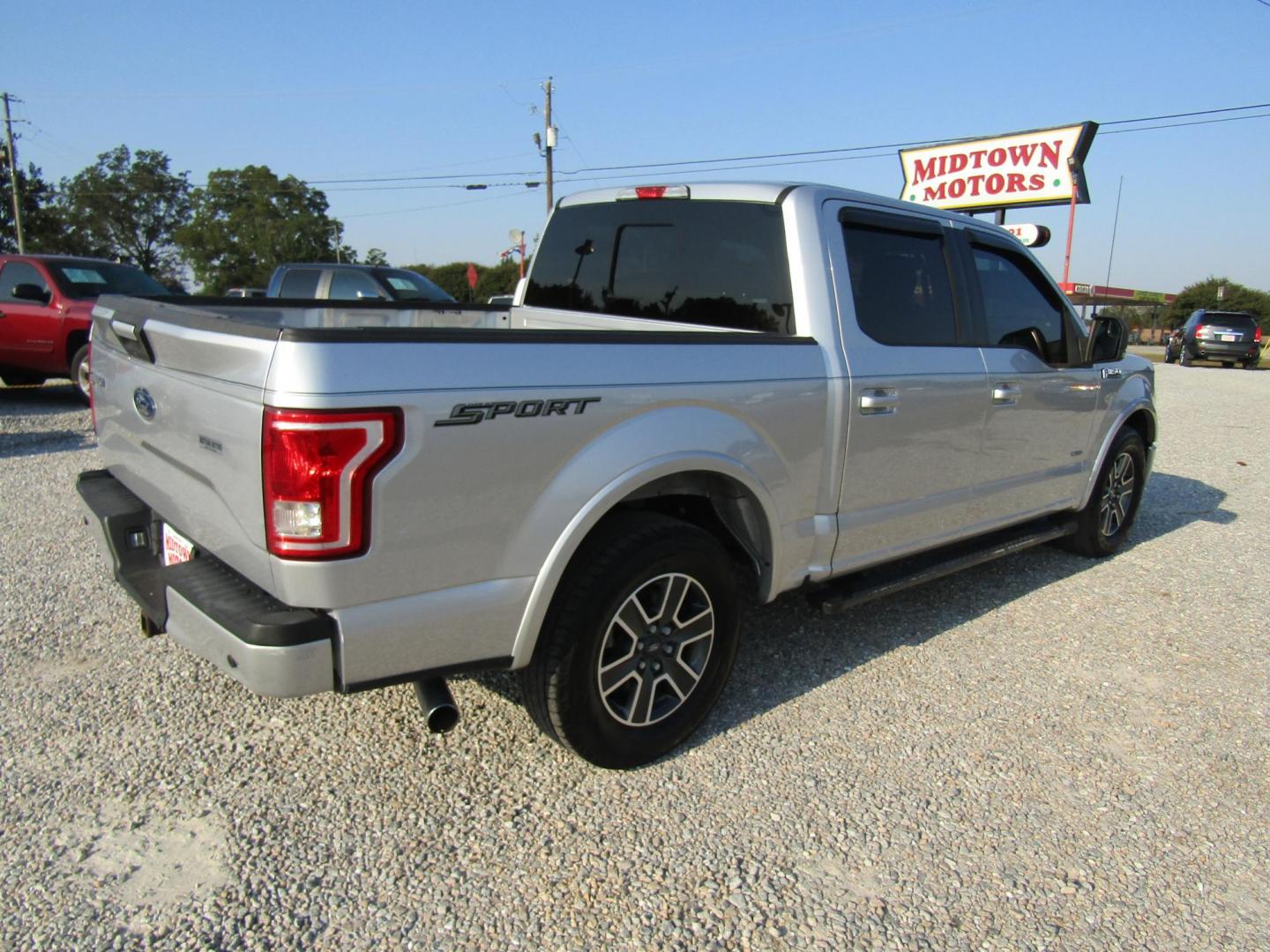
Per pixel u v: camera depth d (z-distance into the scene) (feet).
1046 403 15.11
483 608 8.42
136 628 13.16
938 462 13.08
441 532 7.99
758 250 11.82
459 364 7.90
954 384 12.95
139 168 251.19
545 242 15.20
